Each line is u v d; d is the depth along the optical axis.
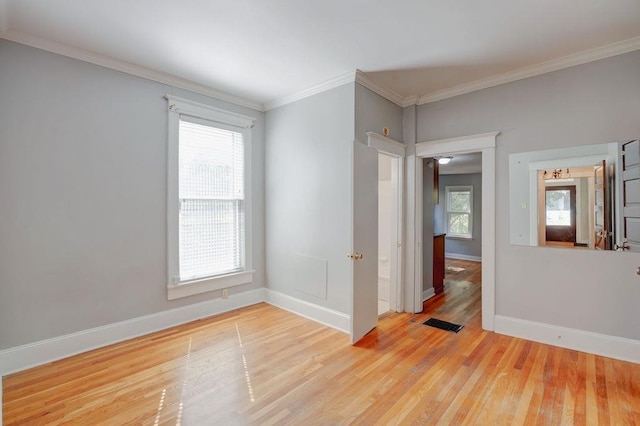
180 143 3.33
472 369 2.41
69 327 2.65
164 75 3.14
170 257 3.24
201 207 3.51
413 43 2.53
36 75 2.49
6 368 2.36
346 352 2.70
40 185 2.51
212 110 3.54
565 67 2.76
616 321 2.56
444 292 4.73
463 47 2.59
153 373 2.35
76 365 2.47
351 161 2.85
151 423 1.82
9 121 2.38
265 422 1.83
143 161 3.06
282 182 3.85
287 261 3.81
